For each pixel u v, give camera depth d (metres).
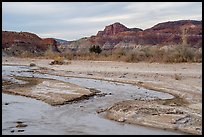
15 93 25.30
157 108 17.64
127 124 15.37
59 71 43.88
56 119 16.77
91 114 17.69
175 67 38.22
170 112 16.61
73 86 27.62
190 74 32.22
